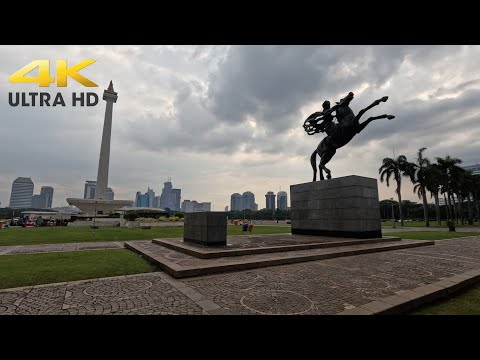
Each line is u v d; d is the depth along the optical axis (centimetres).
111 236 1819
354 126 1427
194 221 1096
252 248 931
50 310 428
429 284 557
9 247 1240
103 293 515
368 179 1391
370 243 1240
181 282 599
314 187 1550
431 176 3866
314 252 951
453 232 2519
